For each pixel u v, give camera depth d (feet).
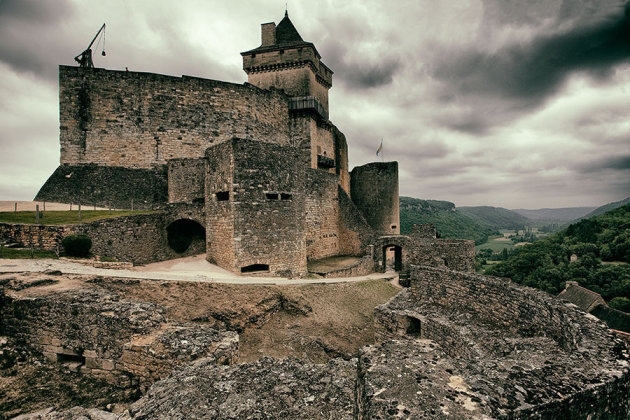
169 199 84.17
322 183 99.91
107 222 59.62
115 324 26.91
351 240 105.09
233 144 61.93
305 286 58.23
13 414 22.09
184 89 95.76
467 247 78.48
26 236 53.11
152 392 18.76
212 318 43.78
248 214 63.67
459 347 28.76
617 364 14.70
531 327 27.14
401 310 38.50
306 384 19.26
